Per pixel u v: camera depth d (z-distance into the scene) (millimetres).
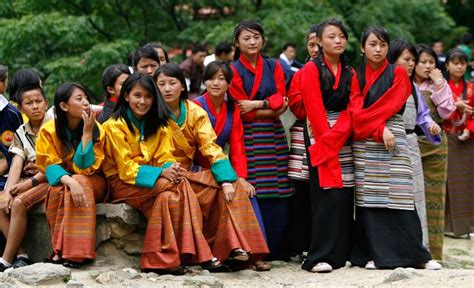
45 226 11469
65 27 24625
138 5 26828
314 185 11453
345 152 11484
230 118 11750
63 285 9781
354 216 11922
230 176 10992
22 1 26484
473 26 38406
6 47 24906
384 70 11508
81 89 10961
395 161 11375
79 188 10633
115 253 11094
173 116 11203
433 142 12547
